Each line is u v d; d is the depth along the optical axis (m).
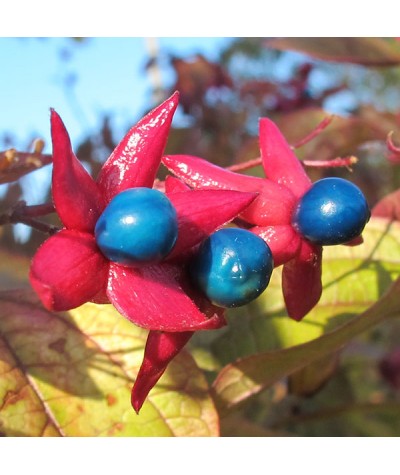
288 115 0.16
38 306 0.09
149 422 0.08
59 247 0.07
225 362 0.10
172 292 0.07
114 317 0.09
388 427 0.17
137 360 0.09
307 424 0.17
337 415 0.13
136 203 0.06
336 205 0.08
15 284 0.15
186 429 0.08
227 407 0.09
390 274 0.11
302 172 0.08
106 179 0.07
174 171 0.08
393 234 0.11
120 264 0.07
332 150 0.15
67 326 0.09
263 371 0.09
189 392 0.09
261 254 0.07
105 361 0.09
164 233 0.06
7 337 0.09
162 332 0.07
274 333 0.11
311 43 0.14
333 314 0.11
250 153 0.15
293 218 0.08
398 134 0.15
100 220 0.07
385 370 0.18
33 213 0.08
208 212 0.07
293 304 0.08
